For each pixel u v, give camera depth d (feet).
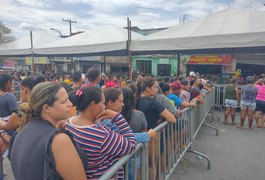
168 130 10.64
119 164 5.70
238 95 24.38
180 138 12.88
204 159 15.19
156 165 9.46
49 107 4.49
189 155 15.83
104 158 5.71
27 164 4.08
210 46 17.58
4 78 10.57
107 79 30.83
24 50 31.53
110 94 7.66
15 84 29.32
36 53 29.84
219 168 13.94
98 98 5.83
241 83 26.09
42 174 4.01
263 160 15.24
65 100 4.69
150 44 19.94
